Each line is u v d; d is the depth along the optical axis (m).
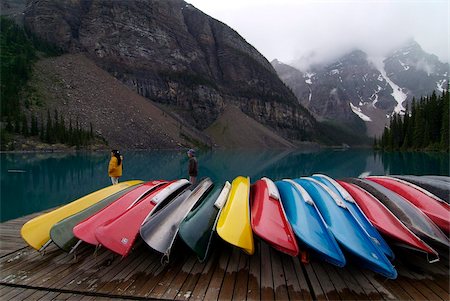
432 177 8.36
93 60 133.38
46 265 4.99
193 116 158.62
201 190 7.04
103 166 32.28
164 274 4.64
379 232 5.29
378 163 41.94
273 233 4.80
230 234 4.88
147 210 5.51
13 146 58.84
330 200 6.14
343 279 4.55
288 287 4.30
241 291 4.18
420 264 5.05
